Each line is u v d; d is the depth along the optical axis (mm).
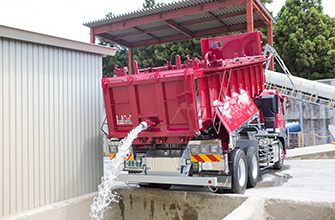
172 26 22078
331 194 6250
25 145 5574
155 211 6527
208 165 5781
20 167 5465
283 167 11523
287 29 36750
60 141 6254
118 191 6926
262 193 6504
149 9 18984
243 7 19250
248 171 7176
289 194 6301
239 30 23578
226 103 6605
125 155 6480
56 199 6090
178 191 6414
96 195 6637
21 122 5531
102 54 7383
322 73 36344
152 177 5945
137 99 6078
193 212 6176
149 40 27141
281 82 21828
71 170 6449
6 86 5312
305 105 25688
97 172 7086
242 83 7633
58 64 6312
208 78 6062
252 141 7980
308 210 5281
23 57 5625
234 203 5863
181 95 5629
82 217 6211
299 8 37062
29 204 5578
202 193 6168
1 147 5176
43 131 5922
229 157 6266
